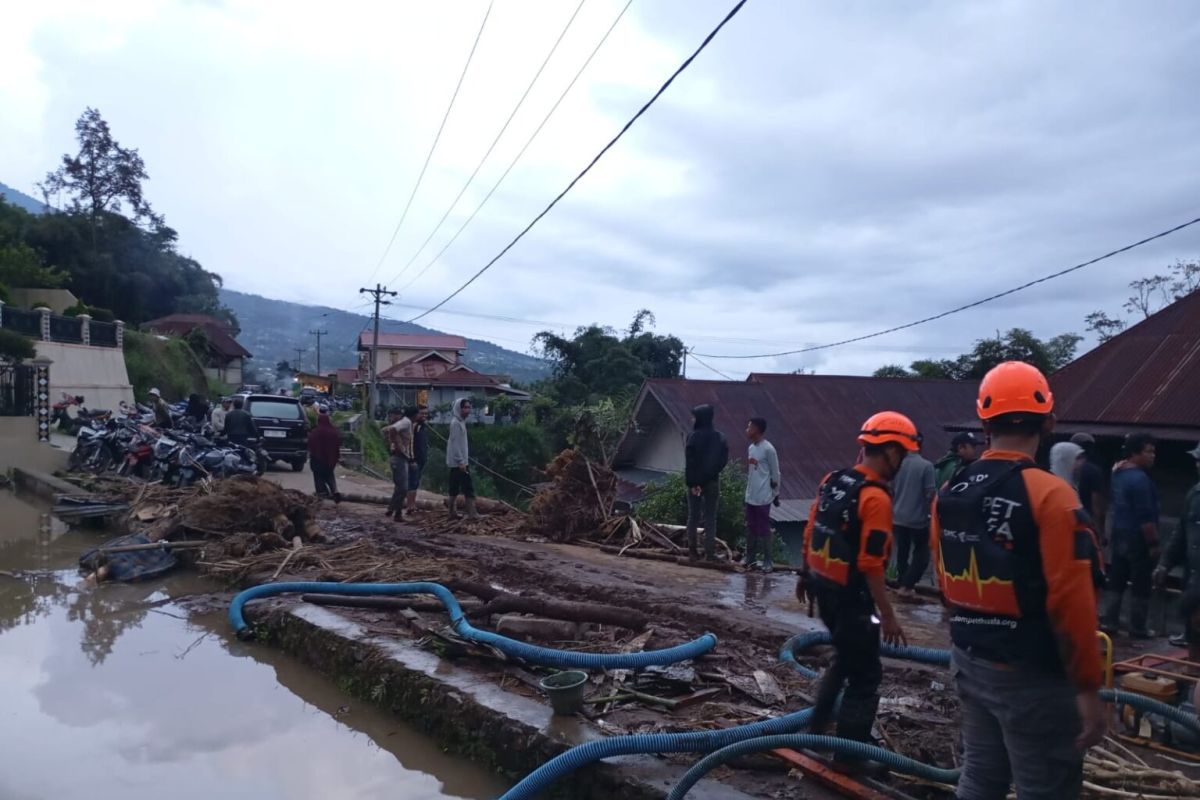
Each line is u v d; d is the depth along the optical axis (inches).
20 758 211.2
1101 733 106.0
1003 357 1252.5
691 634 271.3
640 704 209.9
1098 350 464.8
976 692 116.6
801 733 175.6
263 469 750.5
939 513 122.7
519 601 274.2
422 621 280.8
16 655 292.7
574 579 351.3
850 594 163.9
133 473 663.8
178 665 284.7
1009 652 111.1
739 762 176.4
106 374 1323.8
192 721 237.3
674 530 471.8
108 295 2118.6
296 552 389.4
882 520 159.6
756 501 391.9
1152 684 189.2
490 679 232.4
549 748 189.2
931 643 268.1
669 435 915.4
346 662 264.5
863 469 166.1
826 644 244.4
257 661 289.6
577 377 1596.9
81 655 293.6
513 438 1393.9
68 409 1099.3
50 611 347.9
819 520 169.0
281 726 234.7
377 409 1951.3
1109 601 286.7
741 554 446.9
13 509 588.4
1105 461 427.5
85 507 526.9
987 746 119.2
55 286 1556.3
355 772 207.3
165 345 1708.9
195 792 195.8
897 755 161.6
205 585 385.4
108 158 2230.6
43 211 2170.3
